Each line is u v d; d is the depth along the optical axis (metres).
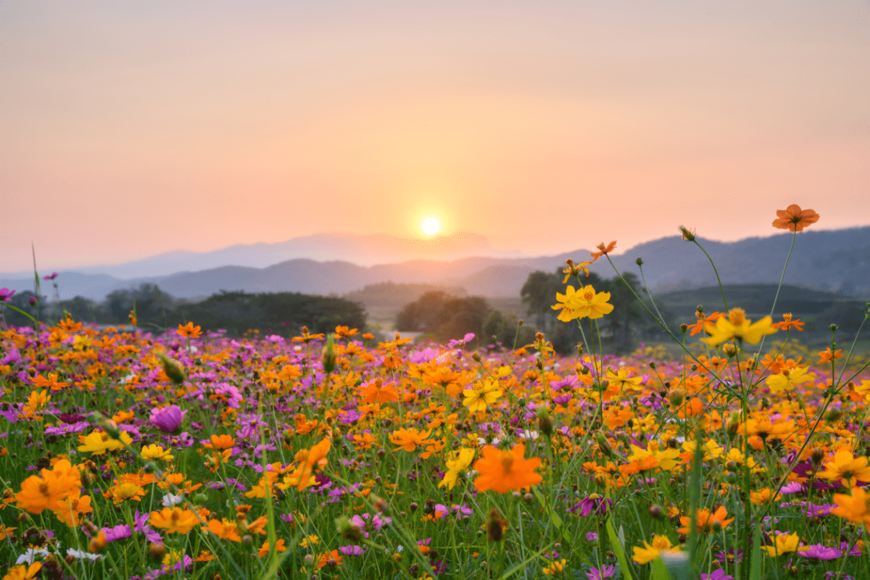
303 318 56.38
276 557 1.29
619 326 69.31
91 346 5.56
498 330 40.31
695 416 2.36
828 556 1.58
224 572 1.71
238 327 52.97
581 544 1.87
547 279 81.94
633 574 1.71
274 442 3.01
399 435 2.33
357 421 3.09
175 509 1.49
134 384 4.17
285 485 1.65
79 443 3.07
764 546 1.61
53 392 3.77
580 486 2.21
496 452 1.19
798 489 1.89
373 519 1.87
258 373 3.96
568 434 2.50
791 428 1.89
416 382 3.53
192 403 3.79
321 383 3.14
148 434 3.12
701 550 1.51
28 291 9.56
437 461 3.01
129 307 59.84
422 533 2.35
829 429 2.29
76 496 1.57
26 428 3.40
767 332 1.36
